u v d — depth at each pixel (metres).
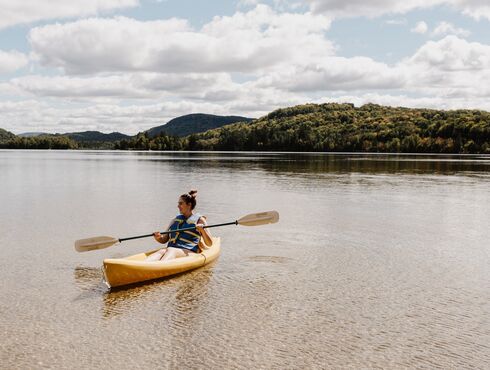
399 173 35.41
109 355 5.30
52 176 31.25
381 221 13.66
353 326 6.12
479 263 9.19
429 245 10.68
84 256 9.52
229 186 23.81
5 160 63.53
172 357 5.26
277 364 5.12
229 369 5.01
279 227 12.66
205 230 8.99
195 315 6.45
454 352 5.45
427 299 7.15
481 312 6.66
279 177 30.34
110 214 14.61
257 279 8.06
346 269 8.70
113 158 74.25
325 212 15.23
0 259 9.21
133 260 8.09
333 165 48.34
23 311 6.56
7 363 5.10
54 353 5.34
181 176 31.23
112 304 6.86
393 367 5.09
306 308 6.73
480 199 19.00
